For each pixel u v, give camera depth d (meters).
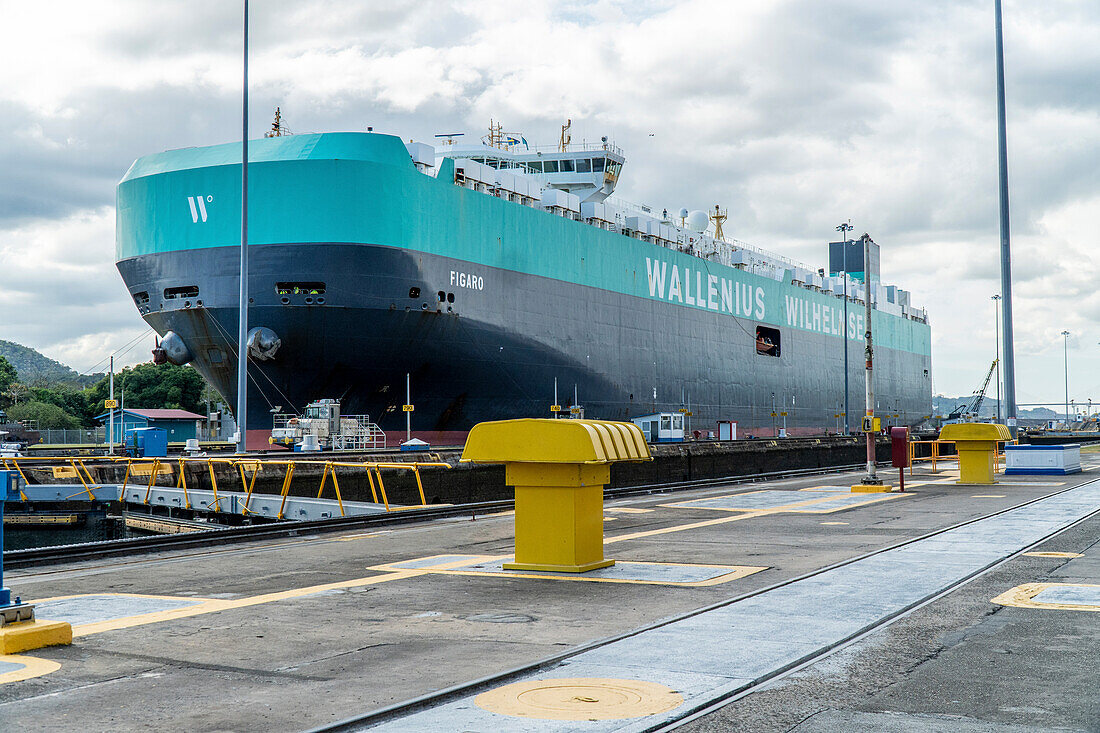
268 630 9.63
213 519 31.66
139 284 61.94
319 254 57.50
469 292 65.88
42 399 124.44
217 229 58.56
